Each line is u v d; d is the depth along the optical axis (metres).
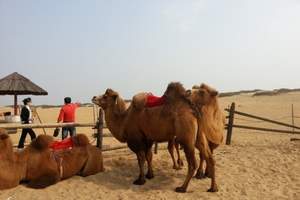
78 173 6.12
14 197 5.02
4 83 13.09
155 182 5.97
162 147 8.50
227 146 8.64
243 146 8.58
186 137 5.38
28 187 5.40
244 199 5.25
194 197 5.29
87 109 33.09
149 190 5.61
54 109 37.50
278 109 27.16
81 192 5.42
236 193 5.48
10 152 5.32
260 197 5.36
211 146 5.96
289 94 47.09
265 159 7.15
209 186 5.75
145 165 6.82
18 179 5.33
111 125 6.30
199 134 5.46
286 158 7.21
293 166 6.74
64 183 5.73
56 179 5.59
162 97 5.78
